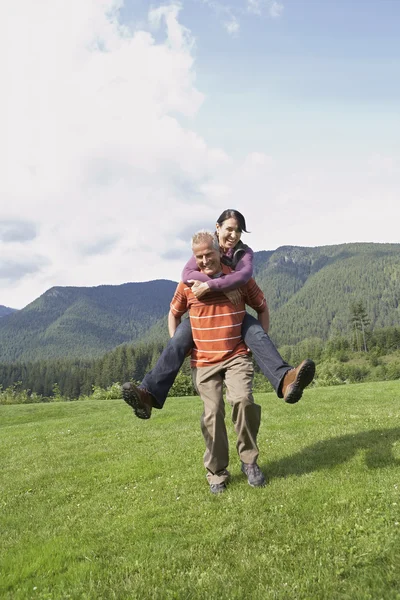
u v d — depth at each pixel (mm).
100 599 3014
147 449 7645
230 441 7500
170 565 3395
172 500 4781
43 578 3432
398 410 9305
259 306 5012
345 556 3248
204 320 4734
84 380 189750
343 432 7059
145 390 4559
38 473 6875
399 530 3453
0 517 5035
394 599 2643
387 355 160250
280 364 4414
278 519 3922
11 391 34344
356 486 4430
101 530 4246
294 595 2822
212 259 4613
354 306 181875
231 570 3234
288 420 9266
